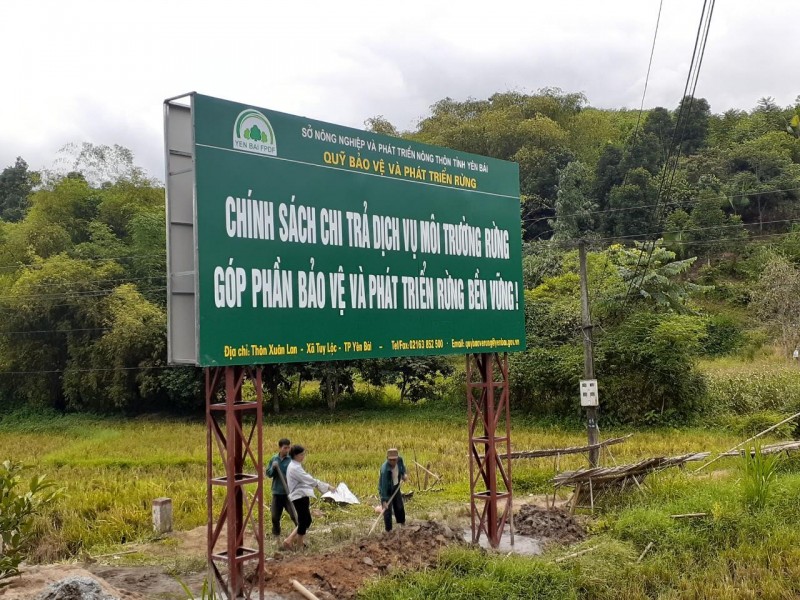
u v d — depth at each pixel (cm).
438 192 1086
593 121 6650
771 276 4019
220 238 804
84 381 3822
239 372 833
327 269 917
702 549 1134
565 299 3106
